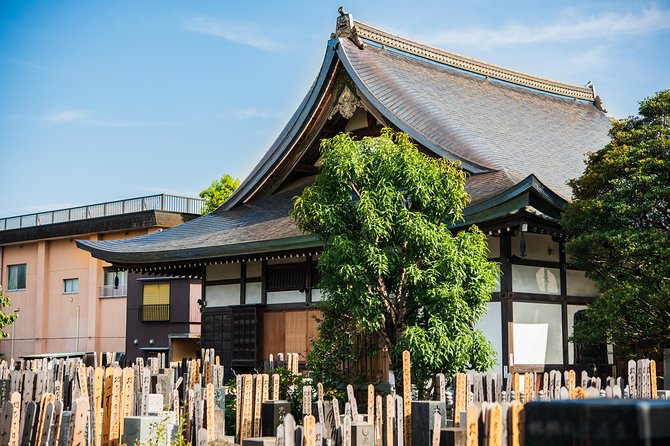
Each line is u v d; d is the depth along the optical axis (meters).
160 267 26.84
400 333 14.77
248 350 25.34
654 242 16.48
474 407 7.56
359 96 24.03
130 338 39.38
